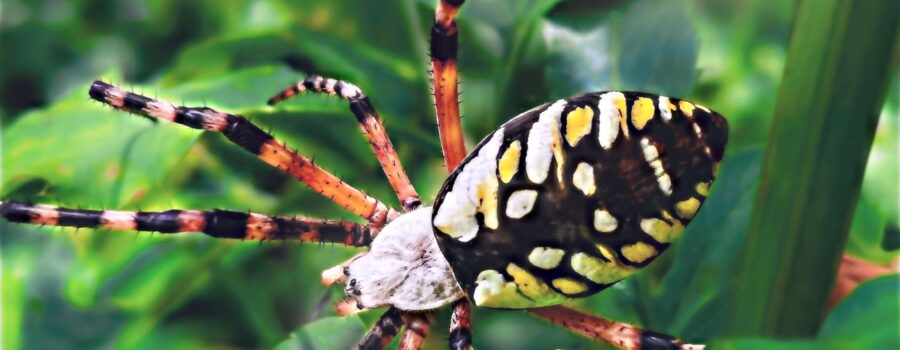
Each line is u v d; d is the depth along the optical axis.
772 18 0.18
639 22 0.14
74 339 0.15
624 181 0.11
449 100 0.12
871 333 0.11
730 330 0.12
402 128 0.14
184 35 0.18
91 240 0.15
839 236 0.12
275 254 0.15
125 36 0.18
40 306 0.15
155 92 0.13
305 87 0.13
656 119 0.11
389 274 0.12
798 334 0.12
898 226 0.14
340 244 0.12
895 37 0.11
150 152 0.13
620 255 0.11
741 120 0.16
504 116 0.14
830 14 0.11
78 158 0.13
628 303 0.13
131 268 0.15
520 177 0.11
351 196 0.13
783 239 0.12
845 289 0.13
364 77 0.14
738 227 0.13
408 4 0.15
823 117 0.12
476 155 0.12
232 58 0.15
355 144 0.14
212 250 0.15
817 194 0.12
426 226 0.12
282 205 0.15
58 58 0.18
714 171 0.11
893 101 0.15
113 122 0.13
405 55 0.15
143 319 0.15
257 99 0.13
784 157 0.12
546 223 0.11
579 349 0.13
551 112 0.11
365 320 0.13
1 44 0.18
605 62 0.14
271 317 0.15
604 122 0.11
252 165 0.15
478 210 0.12
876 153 0.15
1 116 0.17
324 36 0.15
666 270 0.14
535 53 0.14
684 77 0.14
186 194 0.15
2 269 0.15
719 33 0.17
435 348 0.13
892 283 0.11
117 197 0.13
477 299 0.12
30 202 0.12
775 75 0.17
